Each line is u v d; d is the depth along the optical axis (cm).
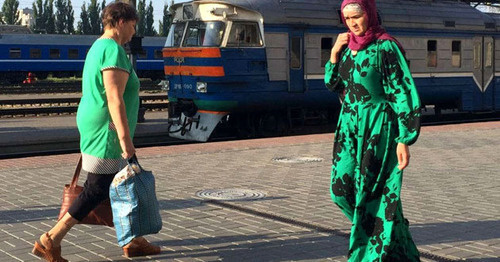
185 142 1705
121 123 457
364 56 412
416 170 948
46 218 646
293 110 1764
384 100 417
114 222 481
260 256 510
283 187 815
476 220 629
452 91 2033
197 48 1603
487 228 596
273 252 521
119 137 459
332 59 441
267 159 1079
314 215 653
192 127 1667
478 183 835
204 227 605
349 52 427
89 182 480
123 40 484
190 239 562
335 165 438
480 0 2320
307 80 1731
